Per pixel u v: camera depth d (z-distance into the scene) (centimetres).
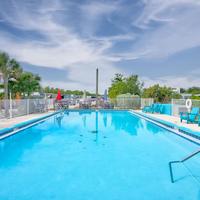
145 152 826
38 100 2241
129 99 2975
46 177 577
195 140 916
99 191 495
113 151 838
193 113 1366
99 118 1962
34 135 1160
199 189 505
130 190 500
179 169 633
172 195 476
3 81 3253
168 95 3456
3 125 1164
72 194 481
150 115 1972
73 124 1577
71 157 758
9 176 585
